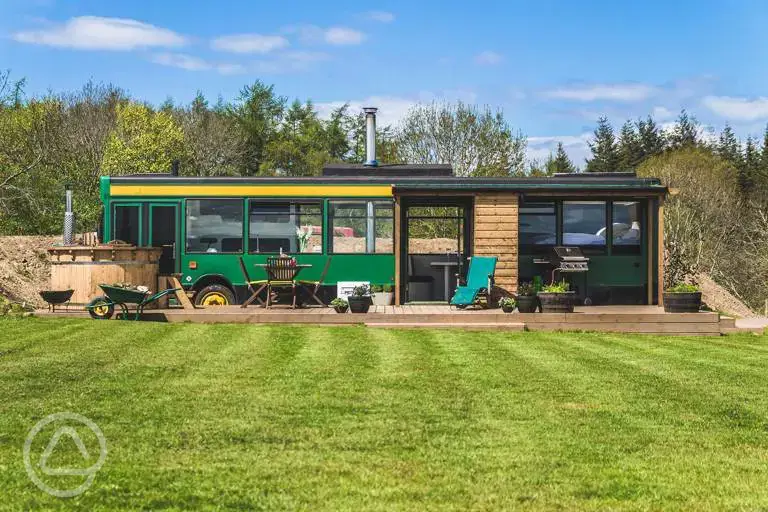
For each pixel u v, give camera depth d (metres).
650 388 11.61
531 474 7.61
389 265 20.36
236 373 12.07
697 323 18.39
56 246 18.41
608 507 6.78
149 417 9.37
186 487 7.09
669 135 75.25
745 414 10.15
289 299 20.28
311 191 20.42
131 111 48.34
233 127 64.88
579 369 13.02
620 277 21.00
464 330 17.91
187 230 20.48
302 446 8.38
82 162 42.78
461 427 9.24
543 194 20.34
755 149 67.25
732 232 50.69
